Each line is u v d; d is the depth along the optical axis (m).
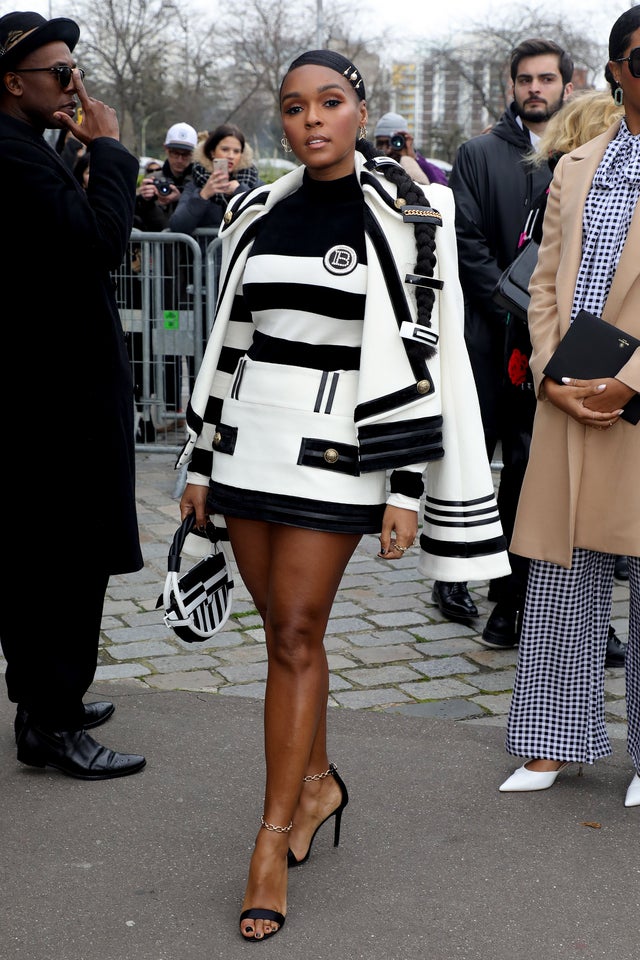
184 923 2.66
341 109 2.58
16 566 3.25
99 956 2.53
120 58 33.66
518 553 3.31
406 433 2.63
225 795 3.30
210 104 37.53
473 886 2.83
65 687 3.32
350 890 2.80
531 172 4.71
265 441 2.68
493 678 4.21
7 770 3.46
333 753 3.56
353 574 5.44
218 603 2.99
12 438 3.18
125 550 3.31
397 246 2.62
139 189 8.20
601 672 3.39
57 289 3.10
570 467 3.15
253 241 2.78
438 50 39.50
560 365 3.10
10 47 3.02
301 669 2.68
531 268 3.80
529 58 4.68
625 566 5.39
